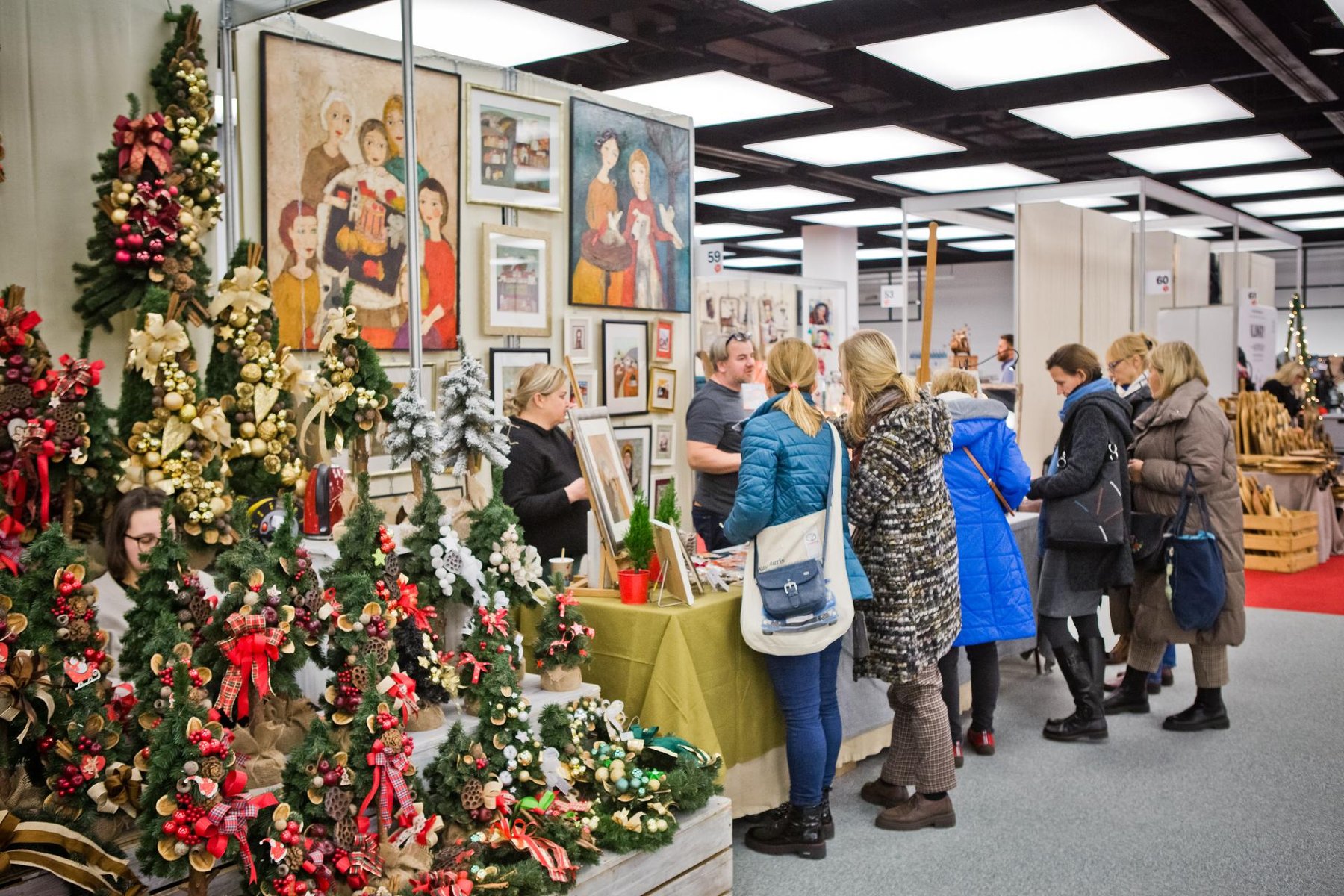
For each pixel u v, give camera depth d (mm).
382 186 3941
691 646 3332
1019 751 4559
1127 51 6945
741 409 4965
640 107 5117
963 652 4895
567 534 3840
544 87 4594
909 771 3766
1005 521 4301
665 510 3633
